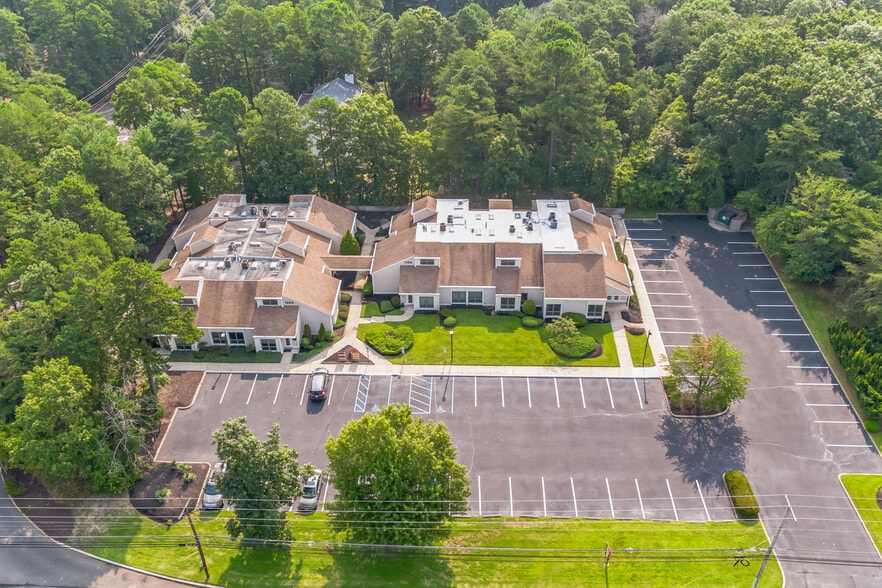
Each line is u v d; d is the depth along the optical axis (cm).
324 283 7088
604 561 4731
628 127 9462
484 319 7050
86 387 5128
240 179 9019
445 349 6625
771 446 5584
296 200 8194
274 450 4634
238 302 6712
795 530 4941
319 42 11212
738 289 7344
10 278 6131
